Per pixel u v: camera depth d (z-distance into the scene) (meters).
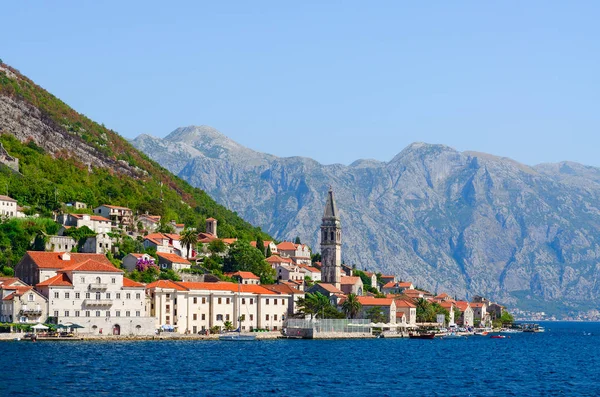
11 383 180.88
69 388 177.25
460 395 186.38
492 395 187.62
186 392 177.50
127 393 173.88
